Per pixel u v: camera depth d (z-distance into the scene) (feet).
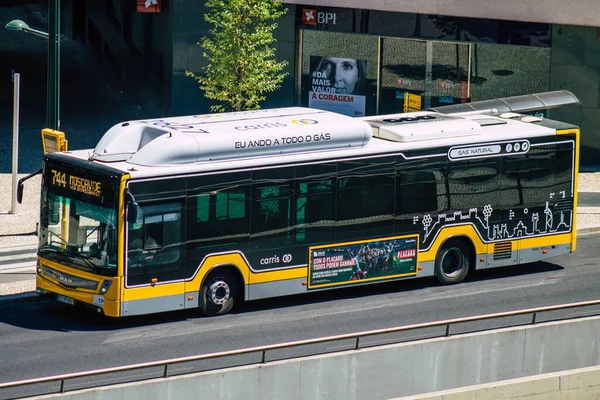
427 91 207.21
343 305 125.39
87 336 112.16
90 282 113.29
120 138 118.52
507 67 206.18
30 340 110.32
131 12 229.45
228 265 119.03
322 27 205.87
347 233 125.59
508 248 137.49
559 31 205.36
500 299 128.06
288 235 121.90
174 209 114.32
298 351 106.83
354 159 124.77
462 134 132.98
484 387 99.09
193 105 203.10
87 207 113.80
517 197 137.28
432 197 131.03
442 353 99.66
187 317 119.55
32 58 266.16
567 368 107.14
